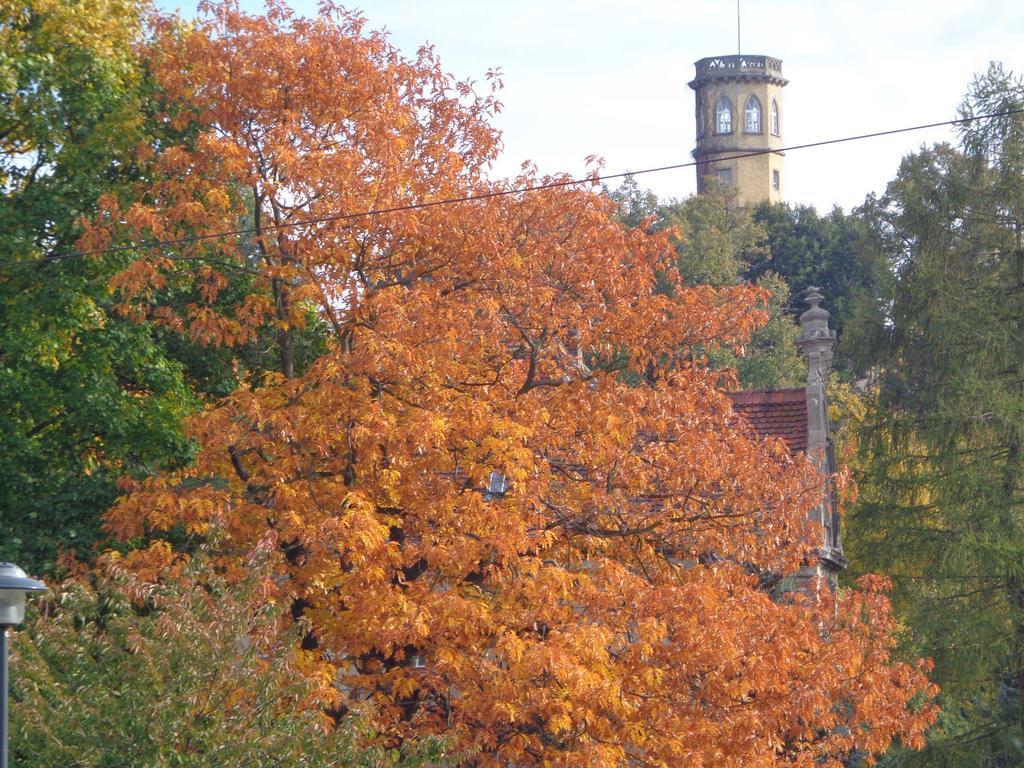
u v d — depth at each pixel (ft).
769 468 77.25
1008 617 133.69
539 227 76.84
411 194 77.92
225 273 88.48
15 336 85.40
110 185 91.91
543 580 64.08
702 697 63.36
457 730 59.31
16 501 87.04
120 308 75.92
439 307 72.74
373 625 62.85
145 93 93.50
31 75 87.04
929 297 144.36
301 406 70.95
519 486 68.85
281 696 53.06
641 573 75.61
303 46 76.84
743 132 422.82
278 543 68.13
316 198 76.23
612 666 63.67
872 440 151.94
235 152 73.87
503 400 73.77
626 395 74.49
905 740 69.36
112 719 48.67
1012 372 142.61
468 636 64.03
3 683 40.70
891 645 74.79
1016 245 144.56
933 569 138.41
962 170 148.77
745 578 74.23
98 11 92.38
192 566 55.11
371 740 58.34
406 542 71.61
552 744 65.00
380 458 70.69
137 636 49.26
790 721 65.31
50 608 62.80
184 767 47.98
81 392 86.53
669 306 77.05
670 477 75.31
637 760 63.72
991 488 134.41
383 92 77.77
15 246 86.12
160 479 71.05
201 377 103.35
